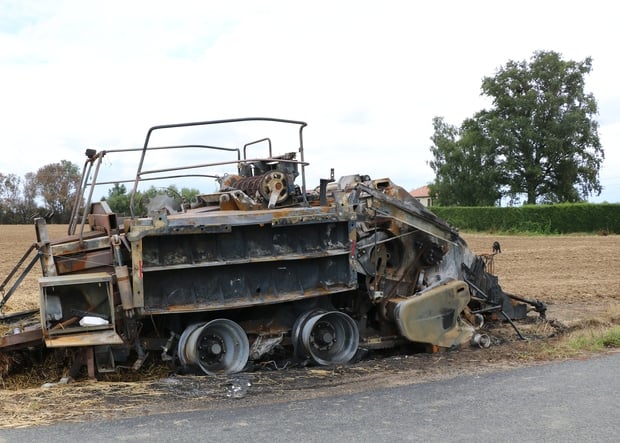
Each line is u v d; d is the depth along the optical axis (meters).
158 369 8.66
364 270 9.75
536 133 66.31
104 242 8.45
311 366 9.00
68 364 8.42
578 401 6.88
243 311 9.09
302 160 9.36
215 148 10.38
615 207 50.38
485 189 68.19
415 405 6.81
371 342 9.92
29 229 59.72
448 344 10.02
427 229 10.23
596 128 68.31
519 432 5.84
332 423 6.15
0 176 78.56
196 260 8.42
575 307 14.73
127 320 8.13
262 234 8.86
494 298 11.38
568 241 39.16
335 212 9.20
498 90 68.88
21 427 6.07
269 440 5.63
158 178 9.80
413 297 9.84
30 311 9.96
